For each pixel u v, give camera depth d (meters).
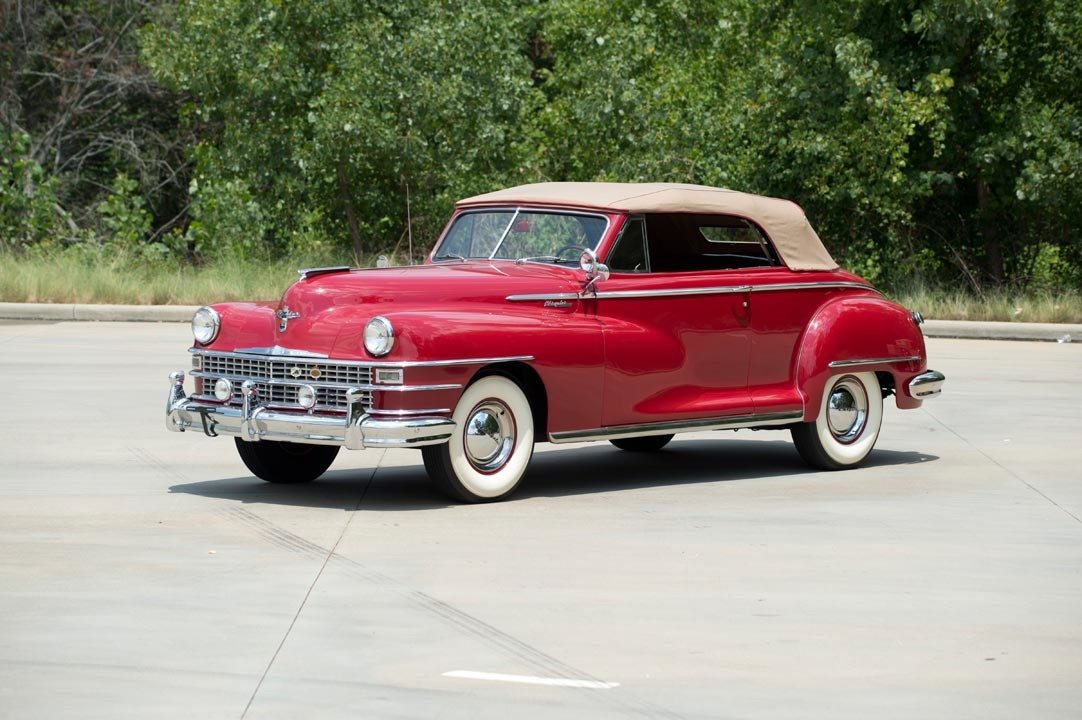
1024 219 45.59
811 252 19.70
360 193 48.59
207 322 17.17
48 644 10.80
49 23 60.41
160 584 12.59
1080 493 17.64
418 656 10.59
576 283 17.31
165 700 9.54
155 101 61.75
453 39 47.25
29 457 19.39
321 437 15.85
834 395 19.50
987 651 10.88
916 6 44.22
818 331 19.22
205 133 60.19
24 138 48.88
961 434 22.75
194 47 47.69
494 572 13.18
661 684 9.99
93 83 61.03
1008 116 43.97
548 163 48.78
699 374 18.20
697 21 54.78
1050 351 35.59
